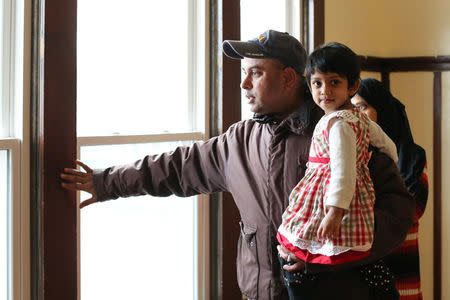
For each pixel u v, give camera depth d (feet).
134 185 7.41
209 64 9.43
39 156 6.95
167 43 9.05
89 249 8.15
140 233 8.81
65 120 7.12
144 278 8.89
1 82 6.89
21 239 6.94
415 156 9.07
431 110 13.92
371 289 6.13
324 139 5.94
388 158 6.23
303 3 11.60
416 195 8.94
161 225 9.10
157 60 8.92
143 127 8.75
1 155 6.88
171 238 9.24
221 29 9.32
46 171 6.92
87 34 7.97
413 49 14.05
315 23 11.62
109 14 8.25
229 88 9.45
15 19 6.95
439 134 13.84
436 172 13.92
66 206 7.18
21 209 6.93
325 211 5.82
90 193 7.30
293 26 11.63
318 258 5.88
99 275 8.29
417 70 14.01
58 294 7.14
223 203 9.46
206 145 7.55
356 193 5.83
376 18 14.07
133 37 8.57
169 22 9.08
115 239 8.48
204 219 9.46
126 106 8.50
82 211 8.05
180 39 9.24
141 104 8.71
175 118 9.21
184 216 9.40
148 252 8.93
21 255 6.95
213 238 9.60
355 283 6.06
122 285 8.61
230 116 9.50
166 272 9.18
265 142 6.87
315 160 6.07
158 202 9.04
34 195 7.01
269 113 6.86
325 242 5.82
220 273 9.54
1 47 6.87
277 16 11.43
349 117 5.84
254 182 6.97
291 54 6.73
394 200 6.07
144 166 7.52
